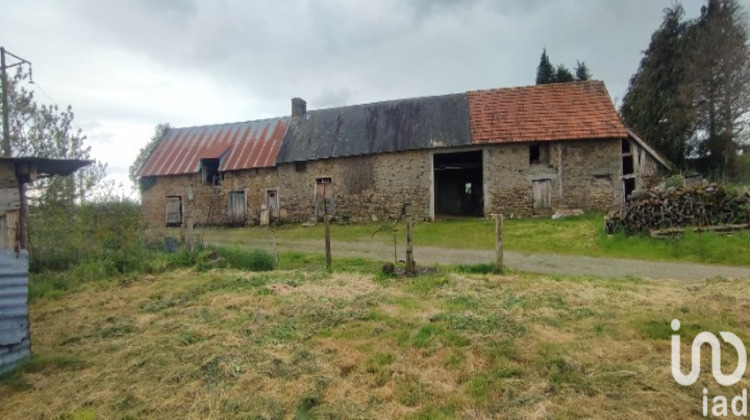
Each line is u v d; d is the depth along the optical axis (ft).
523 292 22.79
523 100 65.31
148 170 75.87
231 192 72.02
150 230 59.47
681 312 18.81
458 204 76.84
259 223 70.13
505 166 60.23
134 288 28.25
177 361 16.08
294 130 74.23
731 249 33.22
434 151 62.44
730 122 85.25
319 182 67.82
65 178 37.32
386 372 14.37
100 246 36.19
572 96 63.77
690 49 88.22
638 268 30.32
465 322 18.34
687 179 60.90
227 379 14.40
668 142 88.43
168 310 22.62
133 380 14.90
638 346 15.37
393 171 64.08
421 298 22.71
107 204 40.75
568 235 43.34
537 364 14.28
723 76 85.15
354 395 13.08
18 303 16.70
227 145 75.87
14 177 17.24
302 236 54.65
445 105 68.39
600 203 57.57
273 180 69.72
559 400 12.26
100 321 21.66
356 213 65.67
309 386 13.69
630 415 11.34
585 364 14.17
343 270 31.17
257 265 33.68
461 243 43.29
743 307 19.31
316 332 18.26
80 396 14.07
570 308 19.86
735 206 38.01
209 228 71.10
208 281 28.58
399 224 59.52
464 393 12.92
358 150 65.57
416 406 12.43
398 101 72.49
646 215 39.78
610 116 59.36
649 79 94.22
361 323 19.01
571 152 58.49
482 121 63.46
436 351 15.74
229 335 18.17
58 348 18.30
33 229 34.12
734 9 86.07
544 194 59.00
